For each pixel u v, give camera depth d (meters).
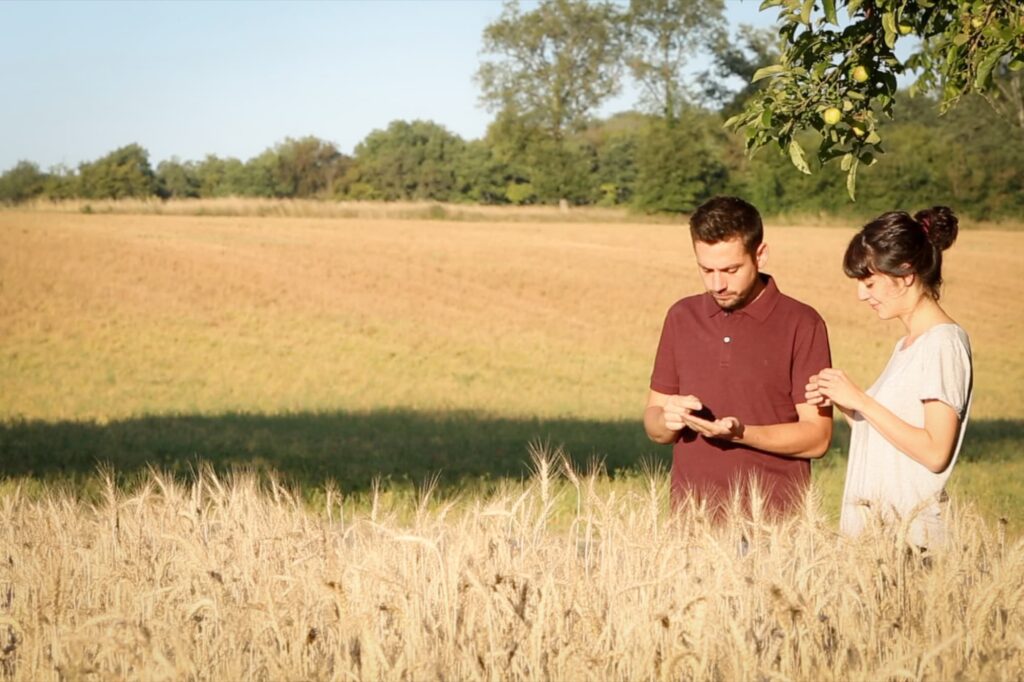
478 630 2.87
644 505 3.54
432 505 8.82
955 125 70.69
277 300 34.44
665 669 2.53
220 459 12.76
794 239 56.59
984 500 9.60
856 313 37.59
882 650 2.74
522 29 88.38
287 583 3.24
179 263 38.25
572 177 87.00
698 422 3.96
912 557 3.09
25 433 15.51
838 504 9.31
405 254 44.75
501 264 43.94
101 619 2.78
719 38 83.50
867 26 5.39
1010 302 41.34
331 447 14.17
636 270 44.59
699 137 78.94
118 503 4.02
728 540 3.23
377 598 2.96
